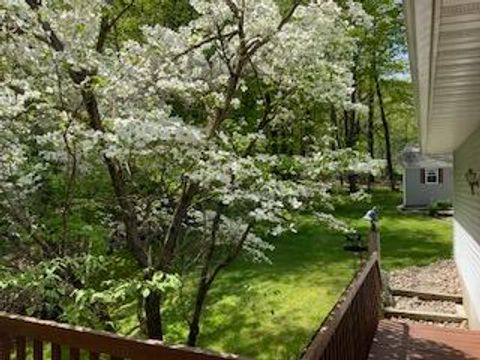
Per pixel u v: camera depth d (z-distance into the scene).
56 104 4.81
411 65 3.53
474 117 6.36
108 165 5.20
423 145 9.57
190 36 5.45
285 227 5.57
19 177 5.29
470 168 8.40
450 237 14.85
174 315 6.91
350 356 3.89
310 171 5.32
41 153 5.14
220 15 5.30
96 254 5.22
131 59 5.18
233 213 6.26
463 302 9.16
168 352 2.19
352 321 4.12
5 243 5.52
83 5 4.50
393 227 16.41
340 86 5.89
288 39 5.37
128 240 5.44
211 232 6.18
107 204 5.50
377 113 31.16
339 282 9.42
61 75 4.76
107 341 2.38
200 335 7.21
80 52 4.52
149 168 5.16
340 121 22.33
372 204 22.05
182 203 5.43
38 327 2.65
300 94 6.07
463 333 6.18
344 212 19.03
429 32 2.56
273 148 6.71
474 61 3.44
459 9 2.37
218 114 5.41
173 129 4.29
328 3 5.34
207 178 4.62
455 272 11.10
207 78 5.83
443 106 5.31
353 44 5.95
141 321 5.48
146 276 5.11
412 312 8.65
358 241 9.93
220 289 9.15
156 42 5.27
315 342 2.69
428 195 22.36
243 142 5.40
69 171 5.26
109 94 4.89
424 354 5.38
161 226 6.17
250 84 6.50
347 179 20.61
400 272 11.19
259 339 7.07
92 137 4.40
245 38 5.23
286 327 7.40
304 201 5.86
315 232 14.49
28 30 4.31
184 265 6.26
